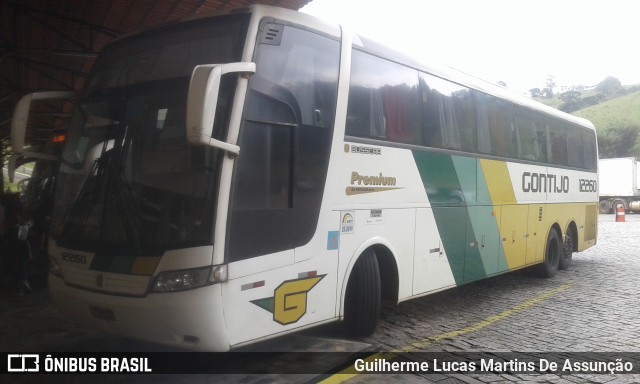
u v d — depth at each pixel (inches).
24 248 332.8
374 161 240.8
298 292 198.2
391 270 256.5
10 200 416.5
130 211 182.1
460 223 307.6
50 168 406.0
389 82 255.8
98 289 181.9
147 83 197.5
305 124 203.9
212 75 158.7
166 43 202.7
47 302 310.8
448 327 282.0
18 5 368.2
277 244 189.6
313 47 211.2
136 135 190.9
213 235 168.9
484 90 341.1
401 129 261.1
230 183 173.0
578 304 343.0
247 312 177.8
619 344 255.1
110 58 216.8
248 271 178.1
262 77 187.3
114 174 190.1
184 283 167.5
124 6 403.9
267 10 194.2
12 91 572.1
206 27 196.2
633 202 1461.6
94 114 207.3
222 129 174.2
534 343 255.4
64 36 394.9
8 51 398.6
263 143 185.9
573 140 488.7
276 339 241.9
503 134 360.5
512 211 369.7
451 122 302.8
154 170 182.4
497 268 350.0
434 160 285.0
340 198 220.1
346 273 222.8
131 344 235.5
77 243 191.9
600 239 788.0
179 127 182.2
